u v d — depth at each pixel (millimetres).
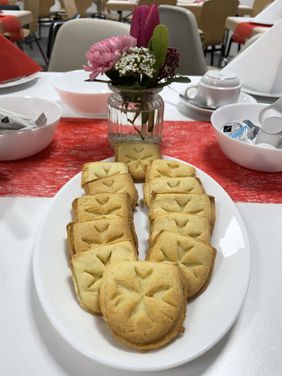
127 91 651
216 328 355
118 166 608
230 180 664
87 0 3906
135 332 330
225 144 683
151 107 703
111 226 449
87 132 827
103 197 510
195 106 923
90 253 408
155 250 420
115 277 367
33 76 1110
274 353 360
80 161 707
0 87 1019
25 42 3715
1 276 441
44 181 639
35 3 3176
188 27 1469
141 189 599
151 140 747
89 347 332
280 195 624
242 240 479
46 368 343
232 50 3936
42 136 680
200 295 399
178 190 545
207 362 349
